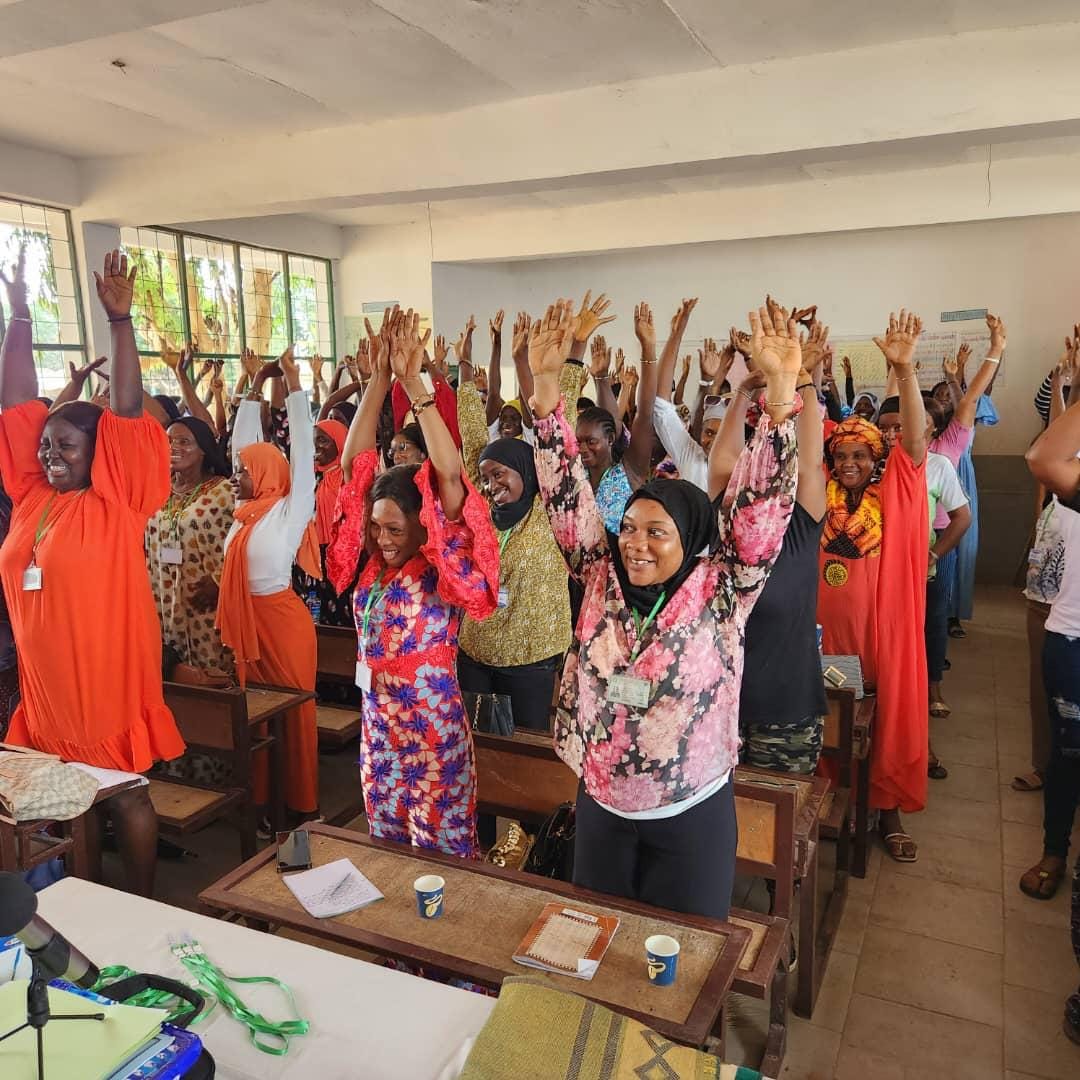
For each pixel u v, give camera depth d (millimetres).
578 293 9633
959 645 5969
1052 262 7496
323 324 9297
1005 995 2443
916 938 2713
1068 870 3084
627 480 3416
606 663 1595
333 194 5387
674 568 1555
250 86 4578
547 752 2240
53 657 2449
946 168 6566
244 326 8219
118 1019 981
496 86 4578
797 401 1485
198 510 3238
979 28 3748
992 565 7887
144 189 5918
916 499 3037
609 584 1639
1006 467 7758
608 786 1620
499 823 3270
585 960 1432
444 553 1952
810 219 7109
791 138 4188
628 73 4375
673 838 1626
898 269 8039
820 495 2260
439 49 4062
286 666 3242
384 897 1682
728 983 1400
